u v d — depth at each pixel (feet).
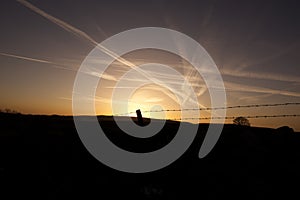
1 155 38.65
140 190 28.71
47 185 29.53
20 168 33.96
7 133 50.62
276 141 34.96
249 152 34.14
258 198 25.68
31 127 57.26
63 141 45.57
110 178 31.73
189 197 26.81
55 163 36.11
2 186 28.91
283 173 29.45
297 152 32.42
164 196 27.27
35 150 41.16
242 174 30.17
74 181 30.78
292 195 25.82
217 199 26.02
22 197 26.68
